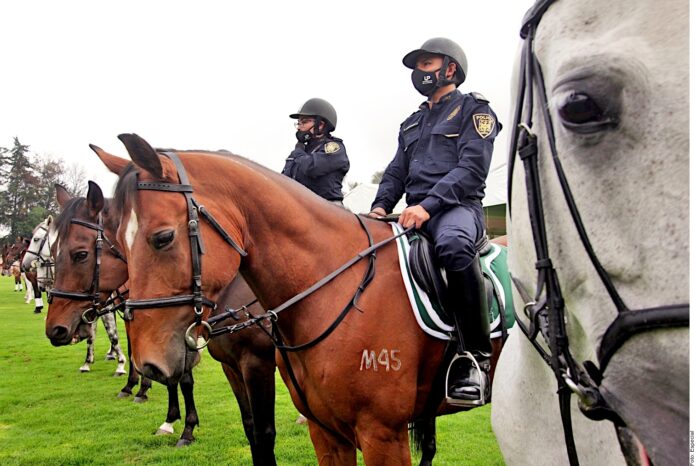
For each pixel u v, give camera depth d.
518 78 1.29
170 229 2.14
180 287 2.14
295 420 5.32
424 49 2.59
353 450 2.43
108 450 4.52
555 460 1.44
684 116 0.82
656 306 0.86
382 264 2.37
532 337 1.38
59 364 8.01
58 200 5.43
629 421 0.93
